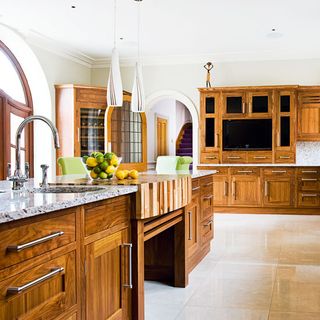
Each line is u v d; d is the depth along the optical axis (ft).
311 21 21.90
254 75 28.89
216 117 27.84
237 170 27.37
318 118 27.09
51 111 25.66
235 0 18.78
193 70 29.76
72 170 16.67
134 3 19.01
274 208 27.07
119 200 8.89
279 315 10.71
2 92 22.95
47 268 6.35
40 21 21.68
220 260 16.14
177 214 12.62
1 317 5.37
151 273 13.84
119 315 8.78
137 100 15.38
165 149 40.42
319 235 20.58
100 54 29.04
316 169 26.40
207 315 10.78
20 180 8.42
